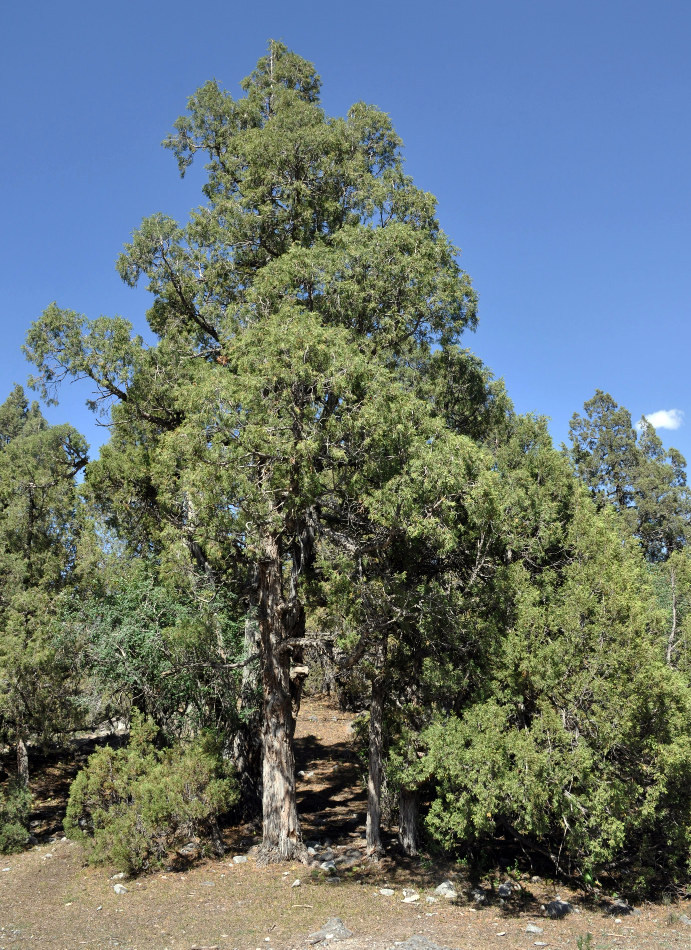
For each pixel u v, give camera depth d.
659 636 13.78
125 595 19.05
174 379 18.48
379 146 20.09
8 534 19.92
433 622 14.27
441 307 16.70
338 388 12.79
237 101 20.47
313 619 20.16
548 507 15.08
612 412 47.75
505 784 11.87
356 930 11.53
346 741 28.59
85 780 16.45
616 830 11.70
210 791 16.27
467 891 13.52
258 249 18.88
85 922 12.50
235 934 11.61
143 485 19.30
